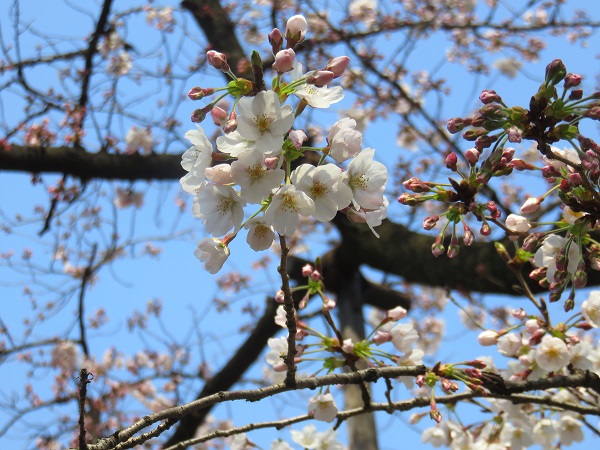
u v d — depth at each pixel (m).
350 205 0.83
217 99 0.80
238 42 2.26
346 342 0.96
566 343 0.99
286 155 0.80
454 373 0.94
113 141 2.03
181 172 2.05
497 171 0.86
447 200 0.86
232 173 0.78
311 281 0.97
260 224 0.81
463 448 1.13
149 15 2.39
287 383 0.86
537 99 0.82
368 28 2.38
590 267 0.91
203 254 0.82
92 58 2.11
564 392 1.14
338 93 0.81
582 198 0.86
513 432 1.12
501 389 0.97
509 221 0.92
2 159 1.92
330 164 0.79
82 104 2.11
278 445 1.16
